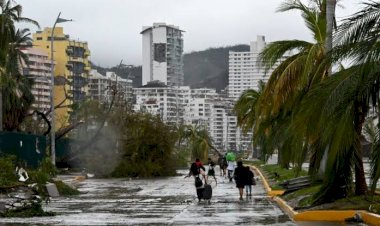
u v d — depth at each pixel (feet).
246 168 92.68
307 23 85.40
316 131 54.95
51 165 116.06
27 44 258.78
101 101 174.70
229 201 86.84
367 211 58.75
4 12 170.81
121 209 73.97
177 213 68.74
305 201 69.97
